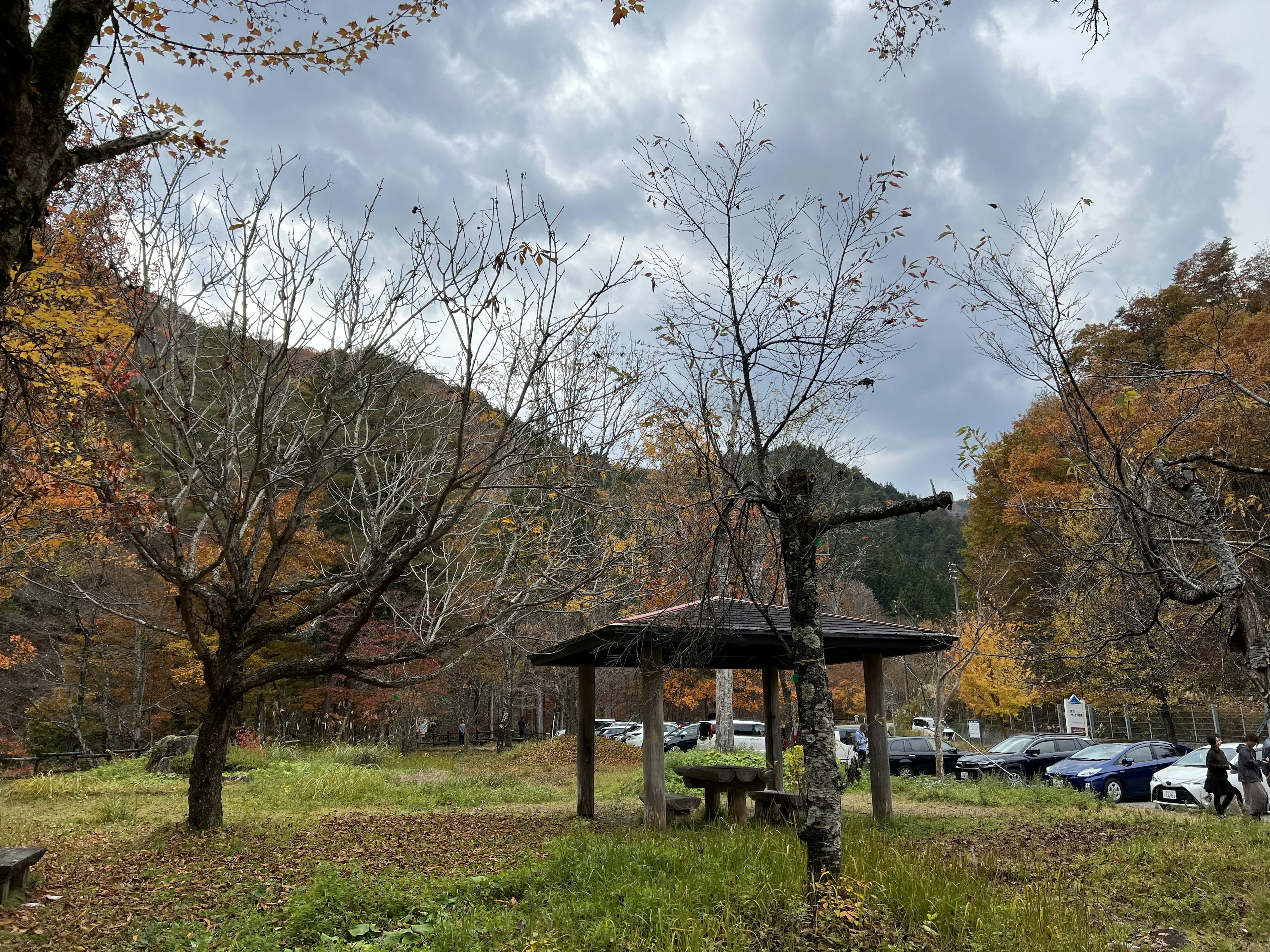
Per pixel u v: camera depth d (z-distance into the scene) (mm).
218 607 10719
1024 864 8812
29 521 9414
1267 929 6746
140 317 8617
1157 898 7797
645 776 11008
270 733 32531
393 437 11688
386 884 7234
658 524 11016
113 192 8727
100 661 27062
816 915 5961
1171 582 6152
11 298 5828
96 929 6301
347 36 6648
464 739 34031
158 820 11688
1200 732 31203
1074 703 21922
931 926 6047
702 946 5387
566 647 12016
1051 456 18859
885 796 12148
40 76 4172
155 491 9391
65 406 7793
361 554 11953
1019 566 21047
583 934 5645
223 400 10773
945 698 22266
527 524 11062
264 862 8719
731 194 7738
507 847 9570
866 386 7469
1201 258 28547
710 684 31172
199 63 6535
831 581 19078
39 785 14633
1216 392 7270
